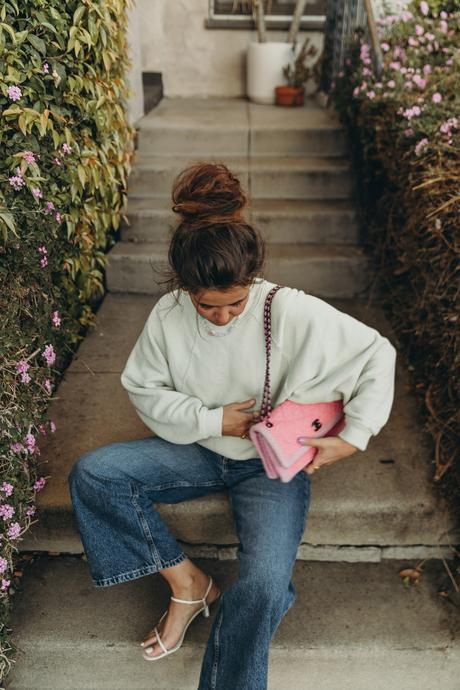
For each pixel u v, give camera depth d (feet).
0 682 5.67
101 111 8.16
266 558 4.90
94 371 8.66
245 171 12.05
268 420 5.09
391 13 12.58
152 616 6.00
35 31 6.78
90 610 6.07
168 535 5.51
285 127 12.82
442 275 6.68
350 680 5.93
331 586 6.32
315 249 11.06
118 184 9.72
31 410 6.05
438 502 6.42
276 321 5.05
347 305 10.42
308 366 5.06
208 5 16.85
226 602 4.95
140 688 5.99
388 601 6.15
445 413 6.91
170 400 5.35
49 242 6.81
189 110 15.21
